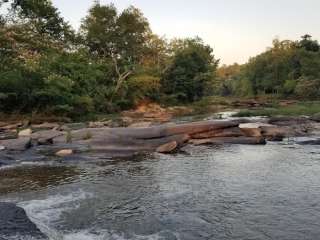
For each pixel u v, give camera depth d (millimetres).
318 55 98562
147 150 18375
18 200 10789
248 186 11883
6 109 35344
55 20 54531
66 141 19719
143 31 62438
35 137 20578
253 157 16531
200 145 19828
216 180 12688
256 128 21859
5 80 34438
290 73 96750
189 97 68062
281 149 18484
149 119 35781
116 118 37688
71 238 8188
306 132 23797
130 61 60469
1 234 7926
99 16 60875
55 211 9875
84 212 9797
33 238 7840
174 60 65312
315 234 8195
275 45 111438
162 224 8945
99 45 61344
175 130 20328
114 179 13078
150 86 57438
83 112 40125
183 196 11016
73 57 46062
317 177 12836
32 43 41969
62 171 14344
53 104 37219
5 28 40062
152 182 12602
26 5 45375
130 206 10234
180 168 14586
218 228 8641
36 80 36906
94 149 18359
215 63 72625
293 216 9242
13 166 15250
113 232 8516
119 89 52969
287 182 12258
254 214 9438
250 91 111375
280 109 45406
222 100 72125
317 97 80000
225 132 21141
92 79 45750
